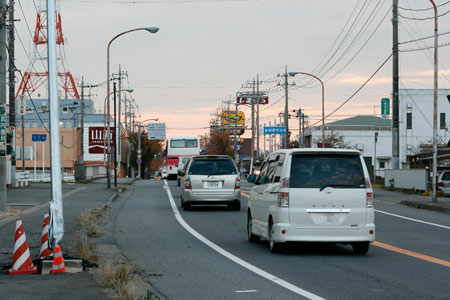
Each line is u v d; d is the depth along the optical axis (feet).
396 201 98.17
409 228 57.31
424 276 31.01
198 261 36.45
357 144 255.29
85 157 287.48
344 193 38.04
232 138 381.81
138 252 40.42
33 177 168.55
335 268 33.68
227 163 75.36
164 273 32.17
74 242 42.04
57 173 31.53
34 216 62.28
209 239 47.93
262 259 37.24
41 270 30.55
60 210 31.50
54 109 31.68
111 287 26.32
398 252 40.50
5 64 65.21
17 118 339.36
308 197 37.86
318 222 37.81
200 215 69.67
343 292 26.76
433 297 25.66
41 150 287.89
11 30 111.34
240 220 63.93
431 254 39.55
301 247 43.29
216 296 26.08
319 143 260.21
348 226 37.93
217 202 74.33
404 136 219.82
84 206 75.87
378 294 26.27
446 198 106.63
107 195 98.89
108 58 130.82
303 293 26.53
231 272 32.42
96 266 32.73
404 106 219.82
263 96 299.79
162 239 47.83
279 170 39.52
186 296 26.12
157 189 127.44
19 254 31.01
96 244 43.98
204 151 191.52
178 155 184.44
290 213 37.76
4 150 65.92
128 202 90.48
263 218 42.04
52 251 31.76
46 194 98.43
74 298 23.86
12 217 61.31
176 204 86.53
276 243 38.93
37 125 341.82
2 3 65.31
